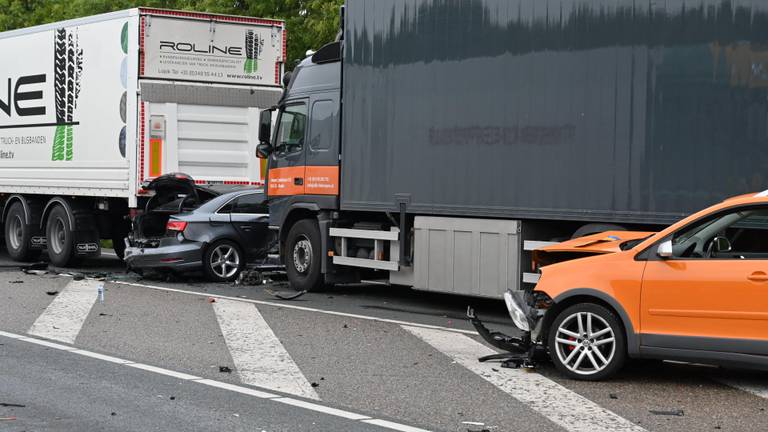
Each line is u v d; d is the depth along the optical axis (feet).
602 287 27.32
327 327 37.29
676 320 26.32
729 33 32.35
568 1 36.45
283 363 30.07
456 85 40.47
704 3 32.89
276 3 79.87
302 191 48.73
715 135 32.71
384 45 43.73
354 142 45.39
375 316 40.60
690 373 28.94
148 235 56.49
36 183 64.28
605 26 35.35
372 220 47.01
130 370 28.84
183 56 57.21
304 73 49.32
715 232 26.61
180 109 57.00
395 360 30.66
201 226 52.60
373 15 44.34
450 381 27.58
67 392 25.89
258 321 38.63
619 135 34.99
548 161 37.14
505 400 25.29
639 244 27.40
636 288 26.89
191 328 36.68
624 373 28.71
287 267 50.26
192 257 52.34
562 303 28.22
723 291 25.67
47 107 63.16
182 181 53.93
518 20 38.11
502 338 31.37
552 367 29.68
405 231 43.60
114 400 25.04
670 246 26.50
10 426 22.38
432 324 38.45
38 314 39.93
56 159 62.34
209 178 58.03
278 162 50.65
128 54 56.24
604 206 35.42
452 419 23.30
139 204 56.70
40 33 63.62
